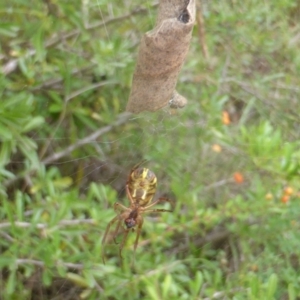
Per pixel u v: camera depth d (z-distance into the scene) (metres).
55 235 0.18
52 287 0.20
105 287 0.19
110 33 0.21
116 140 0.21
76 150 0.21
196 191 0.20
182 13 0.15
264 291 0.19
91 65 0.20
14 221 0.18
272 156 0.20
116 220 0.18
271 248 0.21
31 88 0.20
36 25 0.18
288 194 0.20
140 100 0.16
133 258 0.19
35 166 0.18
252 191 0.21
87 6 0.20
